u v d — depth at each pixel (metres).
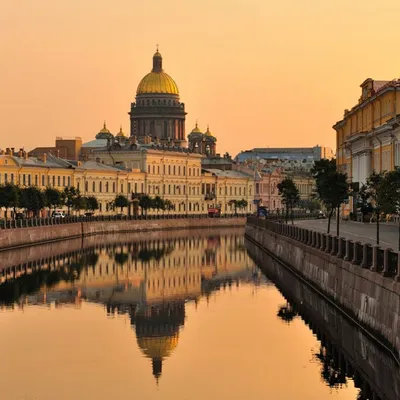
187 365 54.53
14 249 132.50
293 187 183.25
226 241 169.88
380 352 52.88
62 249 140.00
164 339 61.91
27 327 66.75
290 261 98.69
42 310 74.75
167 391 49.22
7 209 172.50
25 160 191.75
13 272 104.06
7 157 182.75
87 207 196.00
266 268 110.62
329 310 68.94
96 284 93.06
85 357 56.78
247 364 54.44
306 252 85.12
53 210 191.12
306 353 56.75
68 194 184.25
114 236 180.12
